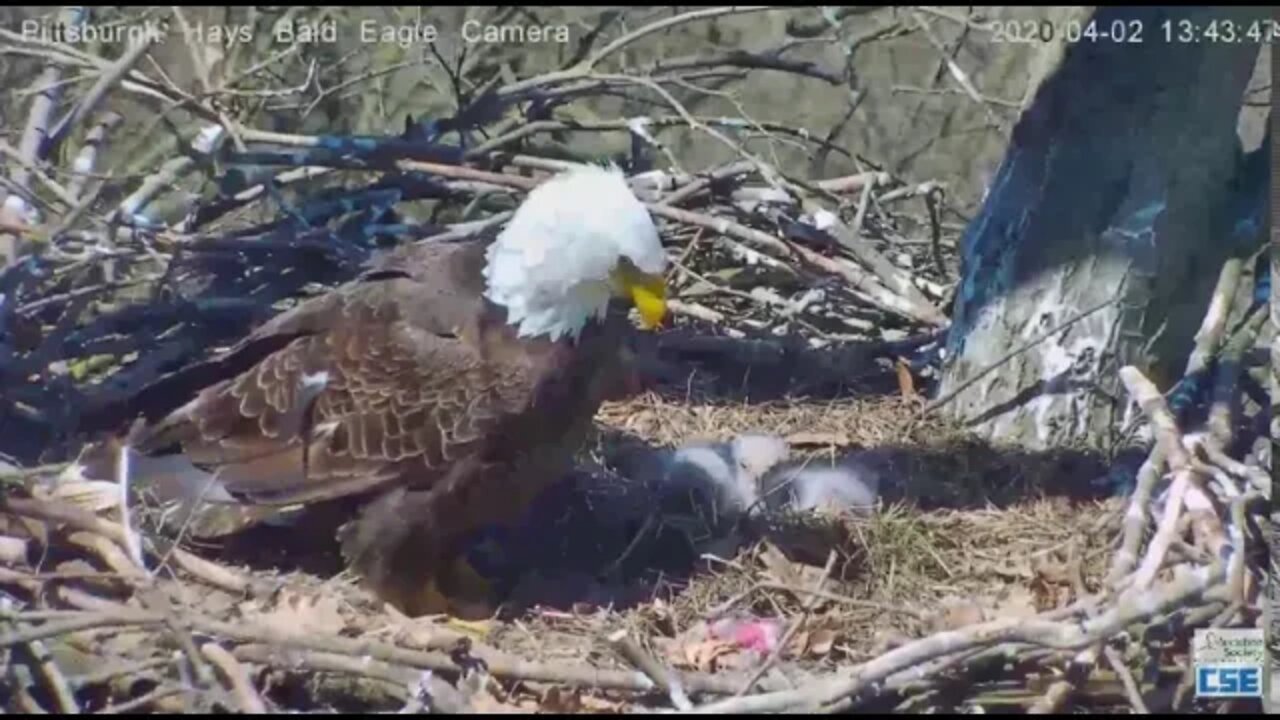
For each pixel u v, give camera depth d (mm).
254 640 8133
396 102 16688
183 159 12453
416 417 9125
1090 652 8227
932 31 16234
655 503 10188
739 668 8906
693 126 12719
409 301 9352
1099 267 10992
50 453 10102
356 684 8383
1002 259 11336
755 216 12562
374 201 12398
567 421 9148
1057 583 9492
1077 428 11039
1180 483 9250
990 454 10977
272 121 15672
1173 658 8711
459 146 12961
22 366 10492
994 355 11289
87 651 8328
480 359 9078
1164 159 10844
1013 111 16016
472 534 9891
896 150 17766
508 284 9062
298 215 11852
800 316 12383
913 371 12062
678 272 12234
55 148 12094
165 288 11656
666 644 9219
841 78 14062
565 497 10297
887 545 10000
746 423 11391
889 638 9031
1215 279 11070
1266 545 9375
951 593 9719
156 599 8070
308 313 9523
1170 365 11172
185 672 7996
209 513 9609
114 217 11406
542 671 8367
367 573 9297
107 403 10008
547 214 8945
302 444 9312
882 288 12266
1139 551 9227
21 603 8547
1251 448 10672
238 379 9484
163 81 12242
